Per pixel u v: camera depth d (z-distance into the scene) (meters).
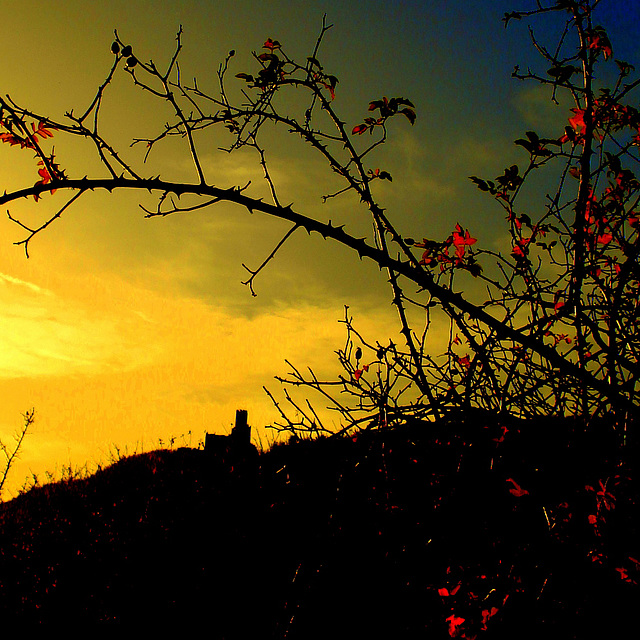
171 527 8.90
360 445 2.78
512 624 2.79
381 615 3.08
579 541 2.72
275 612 4.01
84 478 14.41
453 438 2.84
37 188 1.97
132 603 8.20
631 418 2.58
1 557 10.52
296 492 2.98
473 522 2.99
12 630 8.59
